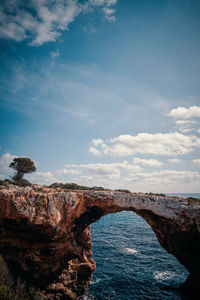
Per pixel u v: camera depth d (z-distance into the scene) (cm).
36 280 2109
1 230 1892
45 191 2347
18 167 3384
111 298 2462
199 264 2375
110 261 3822
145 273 3241
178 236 2566
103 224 9106
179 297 2452
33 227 1964
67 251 2569
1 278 1611
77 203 2347
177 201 2486
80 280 2783
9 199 1881
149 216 2798
